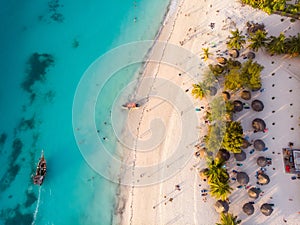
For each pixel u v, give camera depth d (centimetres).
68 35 5203
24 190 4294
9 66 4975
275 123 4619
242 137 4309
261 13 5256
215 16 5256
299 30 5150
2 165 4412
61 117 4703
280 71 4900
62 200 4291
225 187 4034
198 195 4256
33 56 5047
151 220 4150
